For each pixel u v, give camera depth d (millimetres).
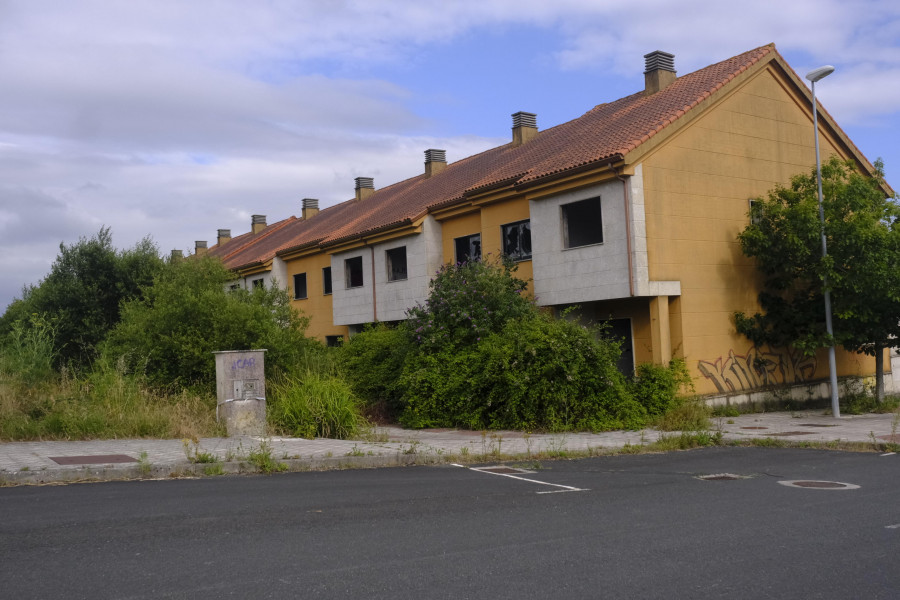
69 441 11977
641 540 6277
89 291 23891
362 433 14016
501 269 19016
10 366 14594
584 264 18062
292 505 7730
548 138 24297
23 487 8648
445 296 18125
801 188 19578
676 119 18016
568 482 9422
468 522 6973
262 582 5090
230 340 15922
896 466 10516
